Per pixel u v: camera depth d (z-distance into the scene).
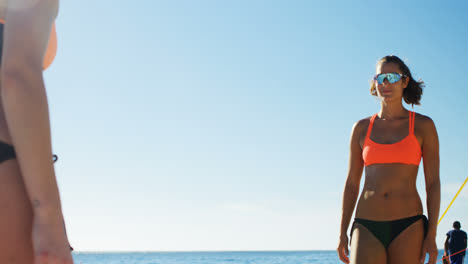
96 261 120.12
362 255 3.90
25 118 0.80
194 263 99.25
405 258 3.86
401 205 3.96
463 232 12.20
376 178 4.11
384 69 4.28
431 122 4.20
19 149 0.80
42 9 0.87
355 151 4.43
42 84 0.84
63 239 0.82
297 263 83.38
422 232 3.96
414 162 4.08
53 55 1.13
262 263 88.19
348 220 4.43
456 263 12.05
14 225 0.83
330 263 80.88
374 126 4.32
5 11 0.92
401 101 4.30
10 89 0.80
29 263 0.85
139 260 123.94
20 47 0.82
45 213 0.80
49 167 0.82
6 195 0.83
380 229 3.94
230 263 93.56
